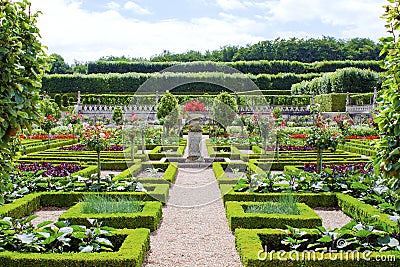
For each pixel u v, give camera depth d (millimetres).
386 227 4145
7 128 3482
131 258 3723
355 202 6289
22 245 3984
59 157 12000
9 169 3980
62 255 3750
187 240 5250
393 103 3693
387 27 3828
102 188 7402
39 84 3666
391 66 3807
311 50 56188
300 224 5348
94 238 4168
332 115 30016
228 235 5465
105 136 7598
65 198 6969
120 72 46656
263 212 5844
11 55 3402
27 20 3629
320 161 8445
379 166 3971
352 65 44719
